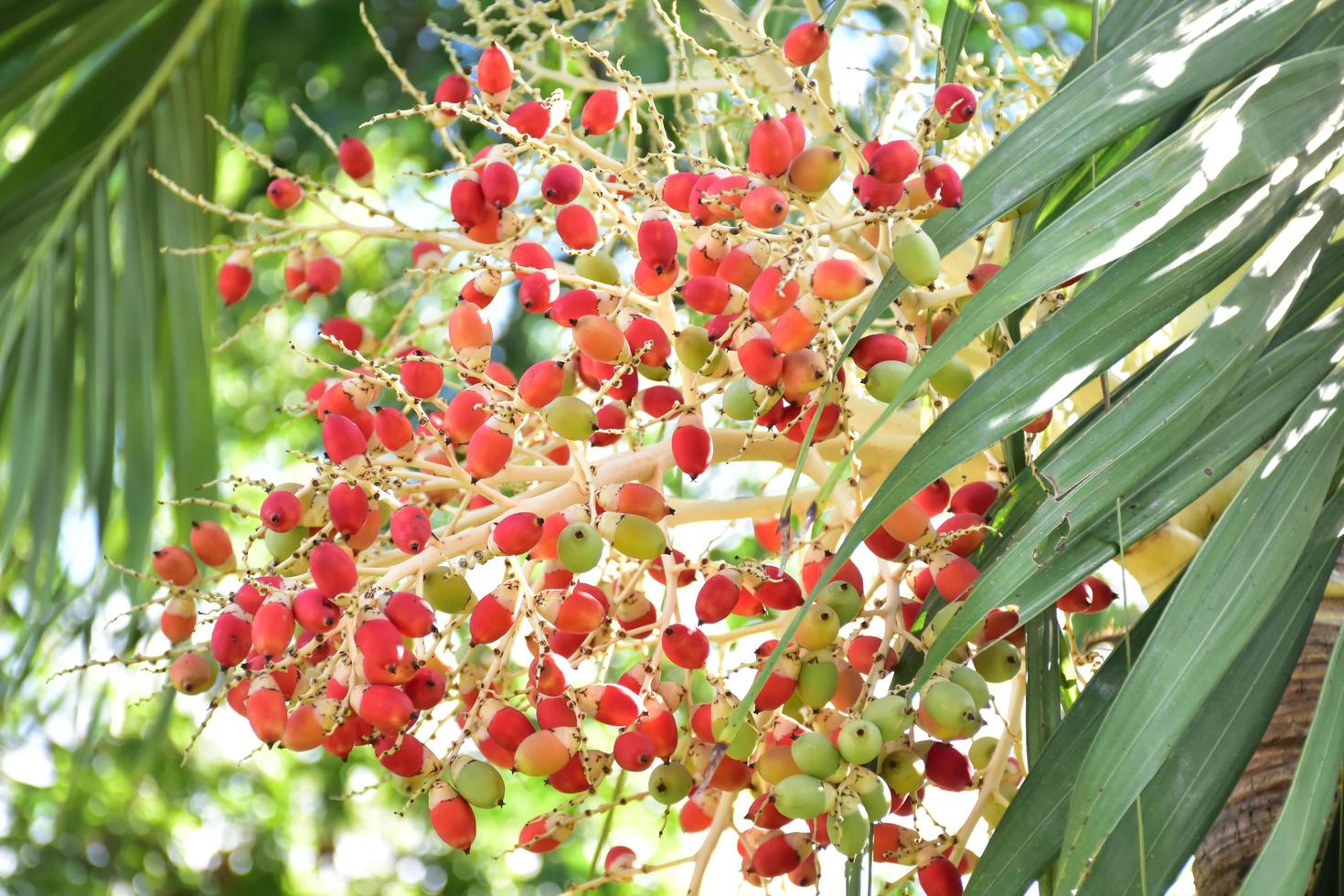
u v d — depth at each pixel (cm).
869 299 133
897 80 153
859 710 129
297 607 129
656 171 161
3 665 179
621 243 180
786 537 121
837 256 142
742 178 133
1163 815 119
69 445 186
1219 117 122
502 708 132
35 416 186
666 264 134
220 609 136
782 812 129
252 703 128
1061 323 121
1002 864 121
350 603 130
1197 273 121
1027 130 127
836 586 132
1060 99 127
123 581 181
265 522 132
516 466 140
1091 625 168
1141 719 114
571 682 133
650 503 133
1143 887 114
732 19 157
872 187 129
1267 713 120
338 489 132
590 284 138
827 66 152
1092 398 154
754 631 146
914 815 137
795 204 133
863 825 128
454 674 140
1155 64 126
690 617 153
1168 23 128
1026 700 135
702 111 161
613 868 140
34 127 200
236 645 132
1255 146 122
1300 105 123
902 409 150
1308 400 120
